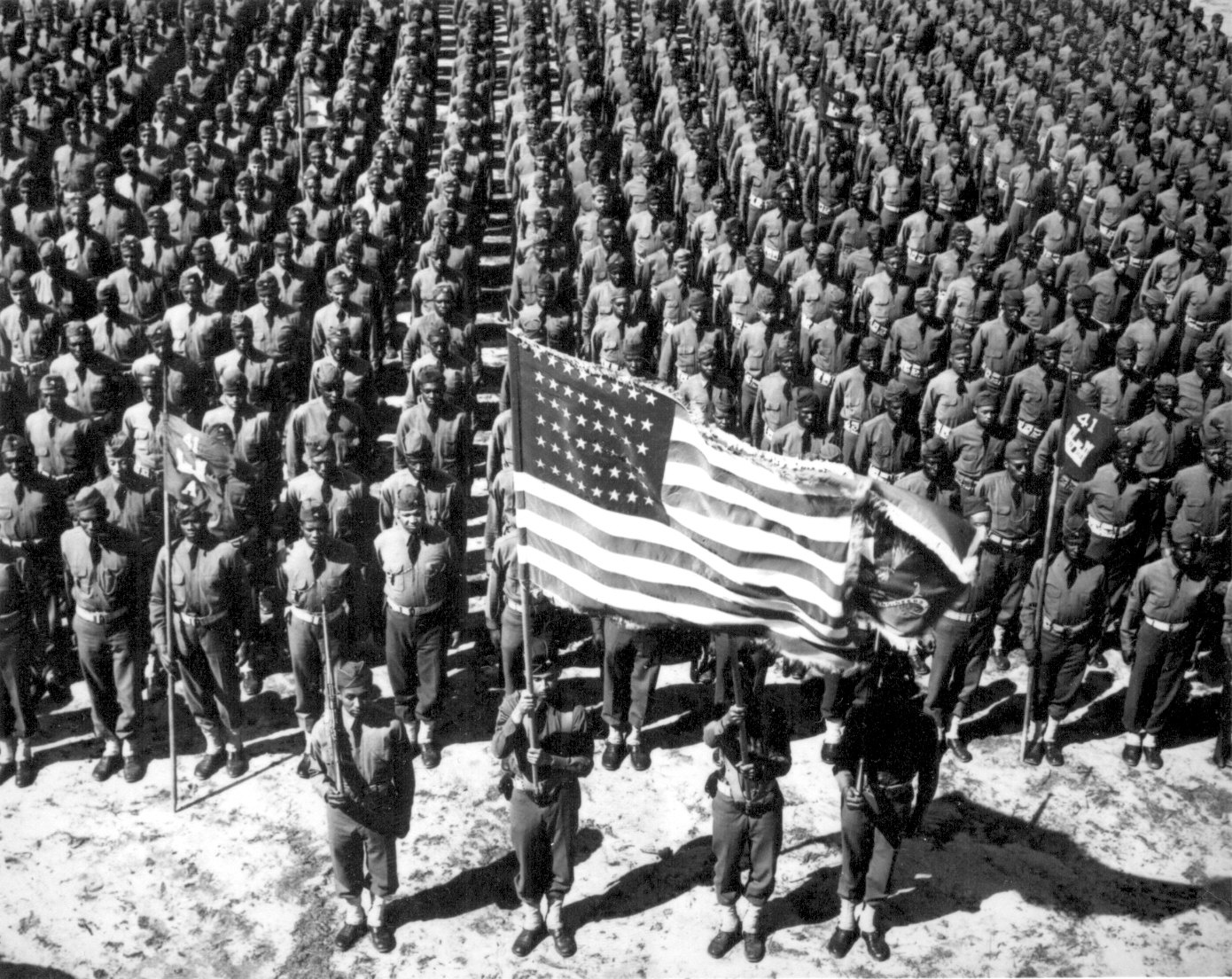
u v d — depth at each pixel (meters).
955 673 10.44
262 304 14.20
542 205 16.88
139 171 17.91
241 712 10.52
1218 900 9.73
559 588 8.03
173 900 9.54
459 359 13.12
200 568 9.90
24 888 9.59
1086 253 15.92
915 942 9.31
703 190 18.70
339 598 10.30
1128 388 13.18
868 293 14.59
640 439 7.74
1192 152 20.06
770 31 24.66
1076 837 10.27
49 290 14.94
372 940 9.23
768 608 7.75
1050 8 26.42
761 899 8.96
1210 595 10.49
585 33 24.00
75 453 11.97
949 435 12.09
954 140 19.80
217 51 23.23
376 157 17.30
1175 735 11.41
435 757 10.84
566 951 9.14
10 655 10.11
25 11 25.38
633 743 10.73
